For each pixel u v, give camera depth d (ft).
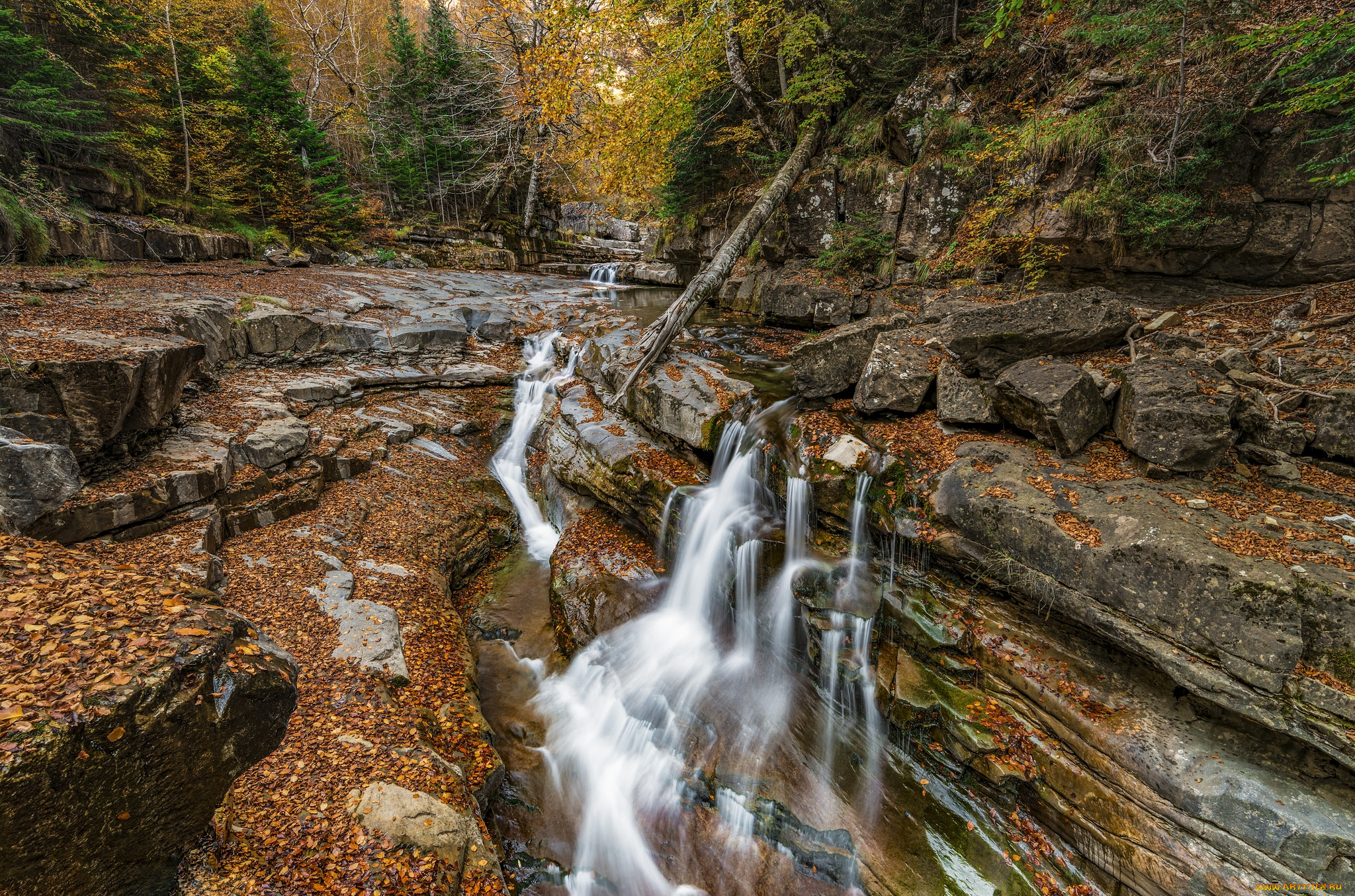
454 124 94.38
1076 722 15.51
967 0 43.19
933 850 16.05
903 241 41.93
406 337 43.86
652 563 26.48
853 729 19.66
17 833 6.35
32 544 10.69
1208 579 13.58
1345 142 24.00
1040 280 34.17
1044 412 19.56
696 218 67.10
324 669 17.42
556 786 17.69
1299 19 22.82
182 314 29.68
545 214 113.19
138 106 52.95
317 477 28.09
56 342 21.03
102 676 7.55
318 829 11.65
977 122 38.60
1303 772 12.87
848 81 46.70
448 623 22.65
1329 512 15.53
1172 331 23.85
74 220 42.19
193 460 22.77
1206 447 17.24
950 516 19.17
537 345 50.08
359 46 106.01
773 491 24.53
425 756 14.71
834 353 28.07
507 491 35.83
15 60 40.09
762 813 16.63
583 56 40.88
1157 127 28.12
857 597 20.65
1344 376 18.34
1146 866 13.73
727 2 42.04
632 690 20.66
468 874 12.28
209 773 8.55
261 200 65.57
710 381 29.19
